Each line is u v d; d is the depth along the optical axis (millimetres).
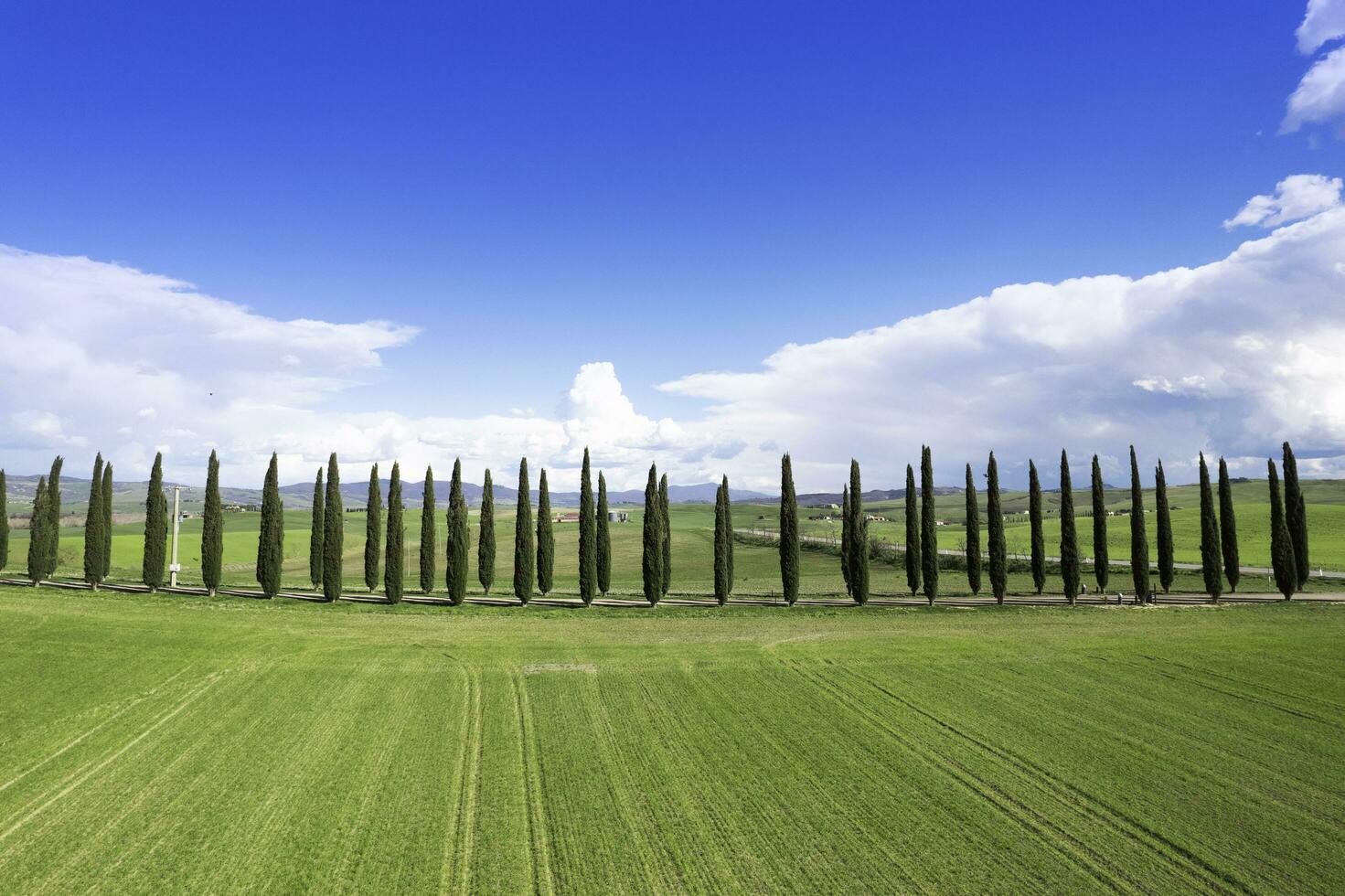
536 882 21344
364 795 26984
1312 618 57719
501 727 34000
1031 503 75875
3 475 95188
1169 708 36500
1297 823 24812
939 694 38812
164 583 83625
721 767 29734
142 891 20828
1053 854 22953
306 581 97812
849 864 22375
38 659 43562
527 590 72875
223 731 33188
